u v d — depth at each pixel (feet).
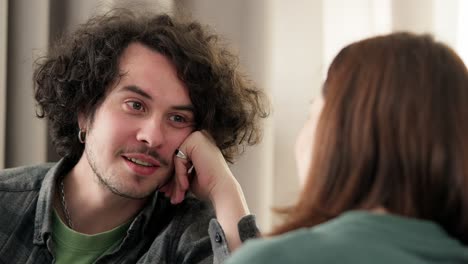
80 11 6.49
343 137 2.75
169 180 5.10
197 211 5.16
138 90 4.79
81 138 5.16
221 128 5.36
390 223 2.55
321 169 2.79
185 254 4.84
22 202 4.97
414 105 2.65
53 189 4.93
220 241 4.64
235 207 4.94
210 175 5.06
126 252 4.92
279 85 7.07
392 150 2.63
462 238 2.71
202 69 5.03
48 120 5.65
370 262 2.36
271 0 6.64
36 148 6.40
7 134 6.44
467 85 2.77
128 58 4.91
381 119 2.66
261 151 6.48
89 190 4.95
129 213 4.99
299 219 2.85
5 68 6.22
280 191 7.06
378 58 2.80
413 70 2.72
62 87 5.22
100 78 4.91
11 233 4.85
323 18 7.03
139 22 5.16
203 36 5.46
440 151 2.60
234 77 5.51
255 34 6.58
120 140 4.76
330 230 2.54
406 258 2.39
